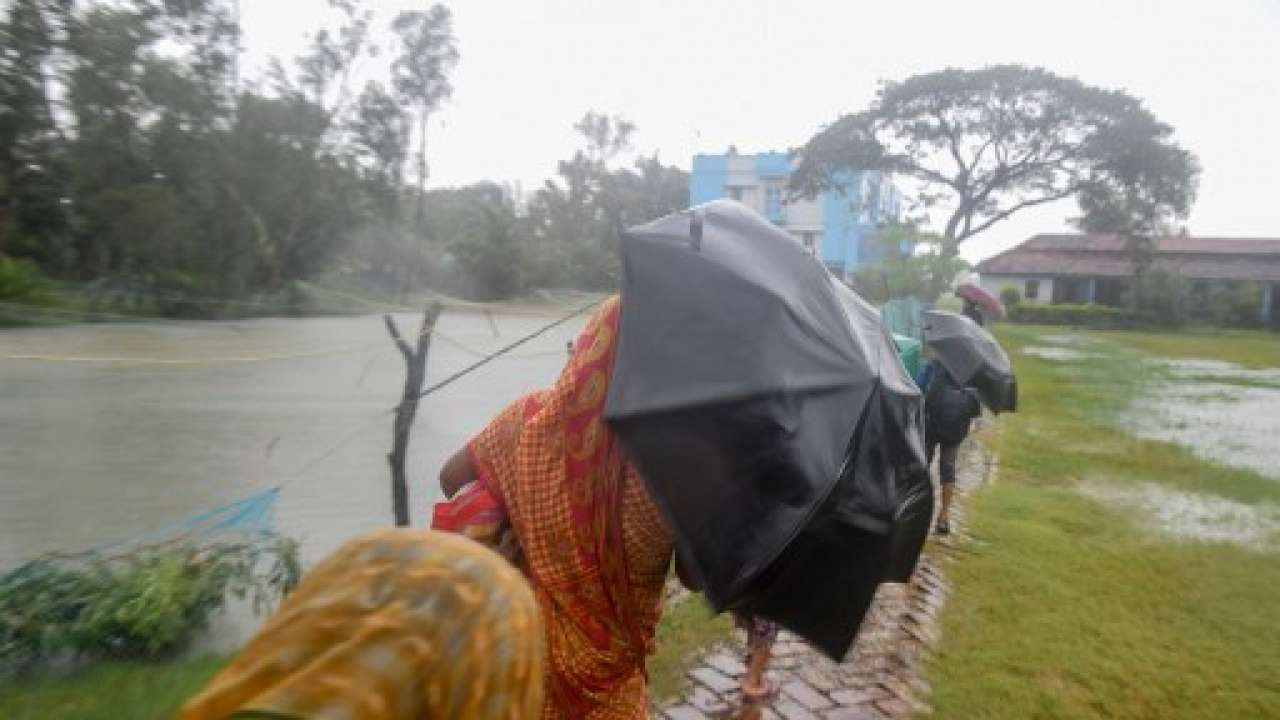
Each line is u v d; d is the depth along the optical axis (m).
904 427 2.36
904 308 17.72
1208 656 5.53
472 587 1.07
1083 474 11.40
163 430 10.38
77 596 4.46
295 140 33.88
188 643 4.70
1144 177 46.50
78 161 28.39
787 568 2.31
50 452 9.18
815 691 4.75
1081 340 40.97
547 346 17.03
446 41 44.03
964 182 48.59
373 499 8.07
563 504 2.22
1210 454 13.47
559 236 56.59
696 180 59.16
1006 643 5.50
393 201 39.94
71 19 28.33
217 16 31.66
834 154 48.88
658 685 4.64
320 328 18.05
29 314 15.36
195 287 27.80
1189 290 52.41
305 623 1.03
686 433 1.92
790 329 2.07
